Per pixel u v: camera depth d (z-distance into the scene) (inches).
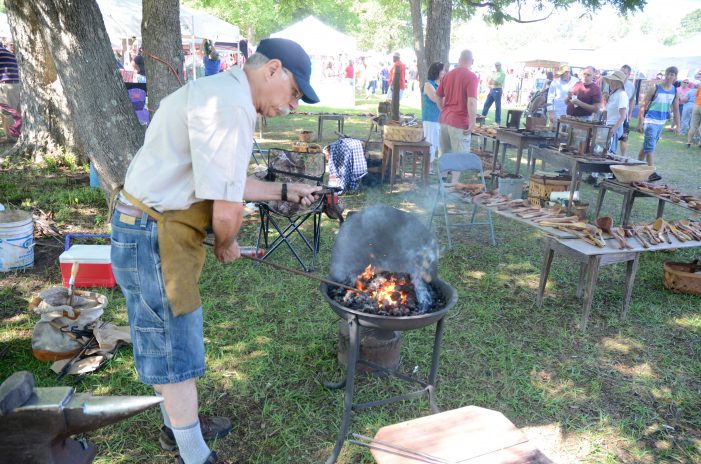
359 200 287.1
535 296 179.5
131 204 76.8
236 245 89.0
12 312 149.3
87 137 214.1
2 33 635.5
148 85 265.4
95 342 129.4
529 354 142.6
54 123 311.6
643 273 204.1
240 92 73.0
